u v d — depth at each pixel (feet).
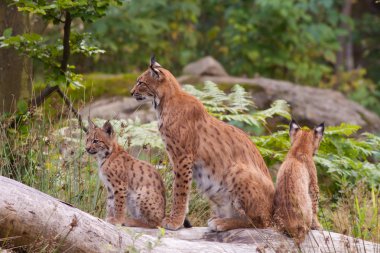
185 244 31.17
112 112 59.62
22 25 46.09
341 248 32.17
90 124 36.04
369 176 45.32
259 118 48.73
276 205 33.91
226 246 31.55
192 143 35.27
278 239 32.40
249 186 34.17
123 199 35.47
